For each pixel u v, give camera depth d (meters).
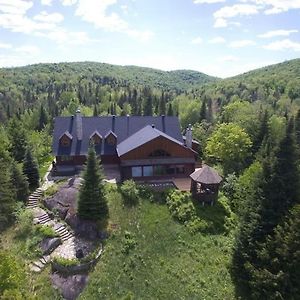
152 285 34.00
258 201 35.03
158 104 140.12
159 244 39.16
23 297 24.52
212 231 41.91
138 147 51.59
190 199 46.28
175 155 53.19
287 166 34.41
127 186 46.28
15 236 39.53
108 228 40.28
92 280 34.09
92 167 41.00
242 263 34.34
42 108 118.12
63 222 42.44
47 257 36.84
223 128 63.22
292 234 30.70
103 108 148.25
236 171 60.16
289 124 34.97
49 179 53.97
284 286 30.25
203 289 33.84
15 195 45.44
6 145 61.12
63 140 56.53
